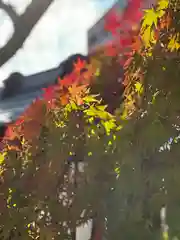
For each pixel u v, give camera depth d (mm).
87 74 1293
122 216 938
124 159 962
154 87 934
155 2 991
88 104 1214
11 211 1299
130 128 975
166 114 893
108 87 1226
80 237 1142
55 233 1189
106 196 1031
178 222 805
